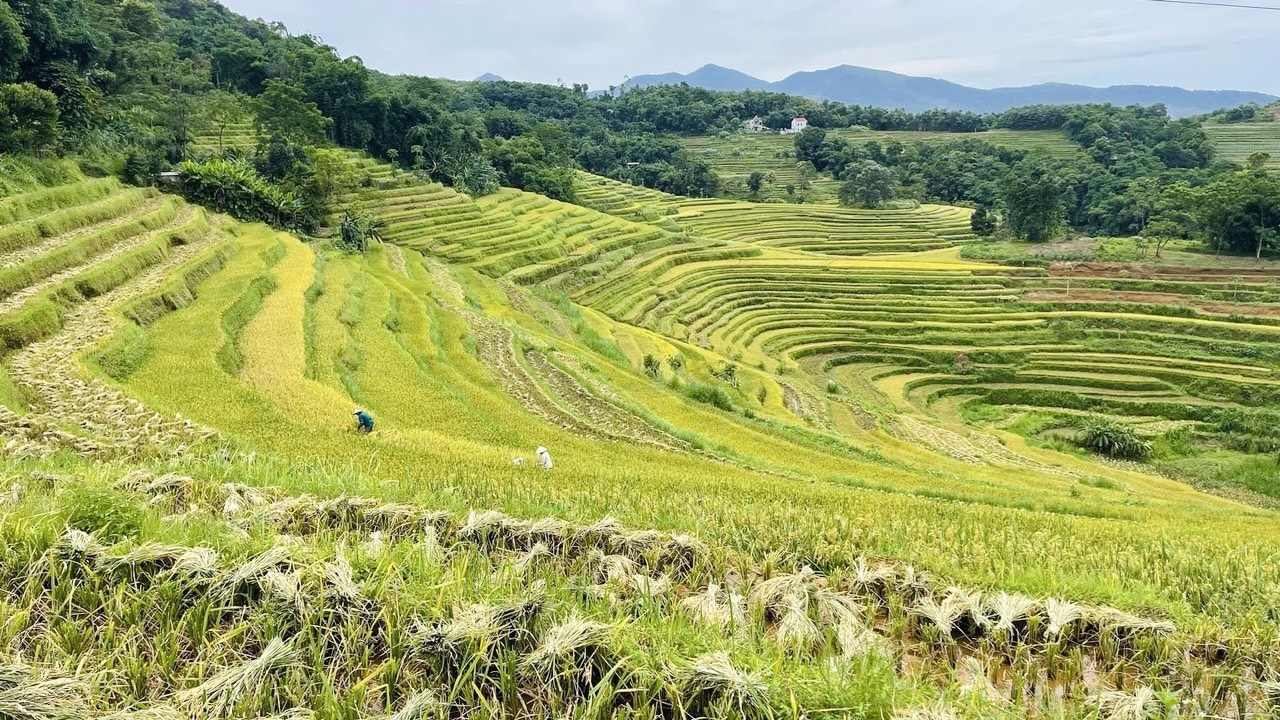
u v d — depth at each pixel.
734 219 97.81
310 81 82.62
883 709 4.95
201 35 101.88
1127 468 39.88
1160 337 56.22
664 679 5.16
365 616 5.89
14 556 6.15
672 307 61.97
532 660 5.41
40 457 12.02
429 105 94.69
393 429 19.69
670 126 164.12
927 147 136.62
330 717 4.92
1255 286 62.28
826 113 169.12
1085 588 7.76
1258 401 46.66
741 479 17.80
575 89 182.38
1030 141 142.38
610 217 86.75
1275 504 34.12
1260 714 5.79
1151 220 86.75
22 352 21.47
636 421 27.41
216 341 25.17
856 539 9.43
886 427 39.44
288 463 13.24
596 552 8.26
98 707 4.86
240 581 6.14
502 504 10.51
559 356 36.06
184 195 54.31
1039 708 5.67
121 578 6.19
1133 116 140.62
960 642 6.91
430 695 5.02
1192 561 9.52
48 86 54.69
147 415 16.84
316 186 62.19
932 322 60.47
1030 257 74.62
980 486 23.34
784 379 46.69
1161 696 5.56
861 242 89.19
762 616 6.84
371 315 34.44
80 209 37.38
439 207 72.31
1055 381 52.09
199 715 4.77
